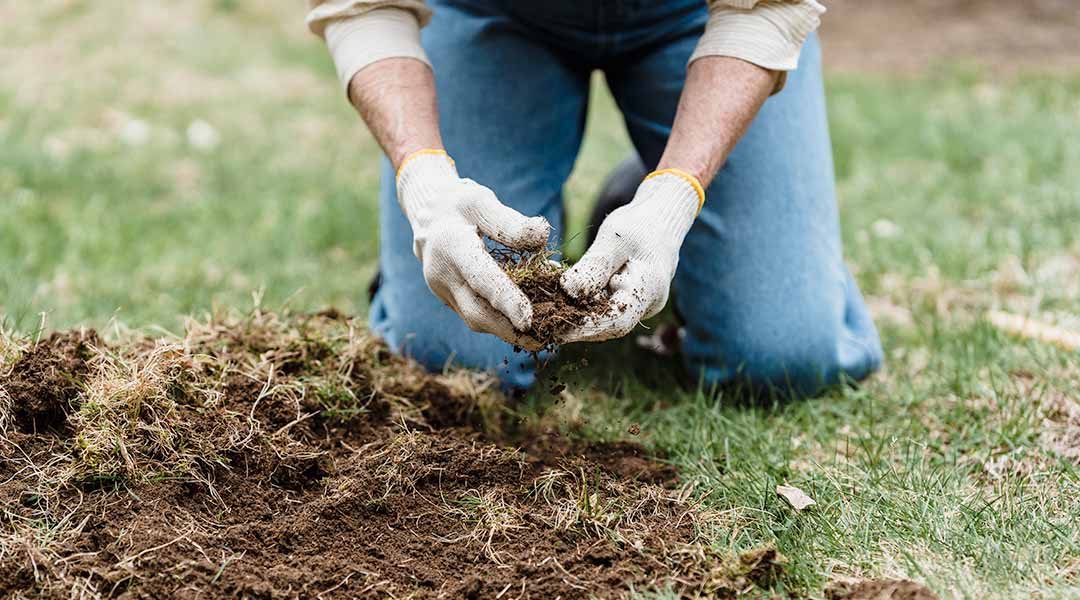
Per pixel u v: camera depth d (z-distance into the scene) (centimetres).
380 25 238
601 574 194
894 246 381
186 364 227
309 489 216
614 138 554
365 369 251
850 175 474
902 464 241
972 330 302
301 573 189
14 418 209
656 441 257
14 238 382
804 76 296
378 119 226
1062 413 259
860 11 802
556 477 224
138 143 520
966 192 433
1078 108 544
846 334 294
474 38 294
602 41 291
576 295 194
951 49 718
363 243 409
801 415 269
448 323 280
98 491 201
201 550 190
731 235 282
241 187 470
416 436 233
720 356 283
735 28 224
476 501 214
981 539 201
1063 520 210
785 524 211
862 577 195
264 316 264
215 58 664
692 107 220
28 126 533
